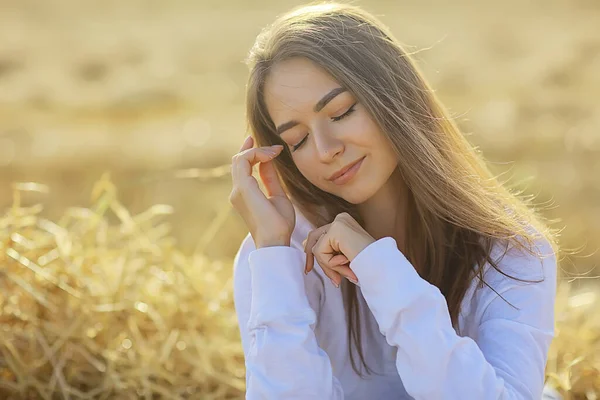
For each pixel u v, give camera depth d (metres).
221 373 4.81
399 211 3.60
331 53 3.23
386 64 3.31
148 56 22.08
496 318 3.33
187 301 5.01
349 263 3.32
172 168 10.84
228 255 7.84
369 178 3.33
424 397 3.08
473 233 3.46
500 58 19.98
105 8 34.19
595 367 4.50
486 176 3.61
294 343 3.21
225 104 15.87
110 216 8.95
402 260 3.16
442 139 3.40
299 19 3.33
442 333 3.07
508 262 3.40
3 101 16.34
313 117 3.28
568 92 15.78
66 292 4.75
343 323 3.59
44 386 4.54
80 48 23.45
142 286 5.01
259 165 3.56
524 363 3.22
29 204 9.55
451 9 30.08
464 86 16.38
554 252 3.49
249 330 3.33
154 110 15.33
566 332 4.81
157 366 4.66
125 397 4.59
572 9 28.83
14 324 4.69
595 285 6.93
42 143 12.61
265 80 3.34
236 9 32.12
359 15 3.38
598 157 10.68
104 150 11.98
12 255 4.75
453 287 3.46
